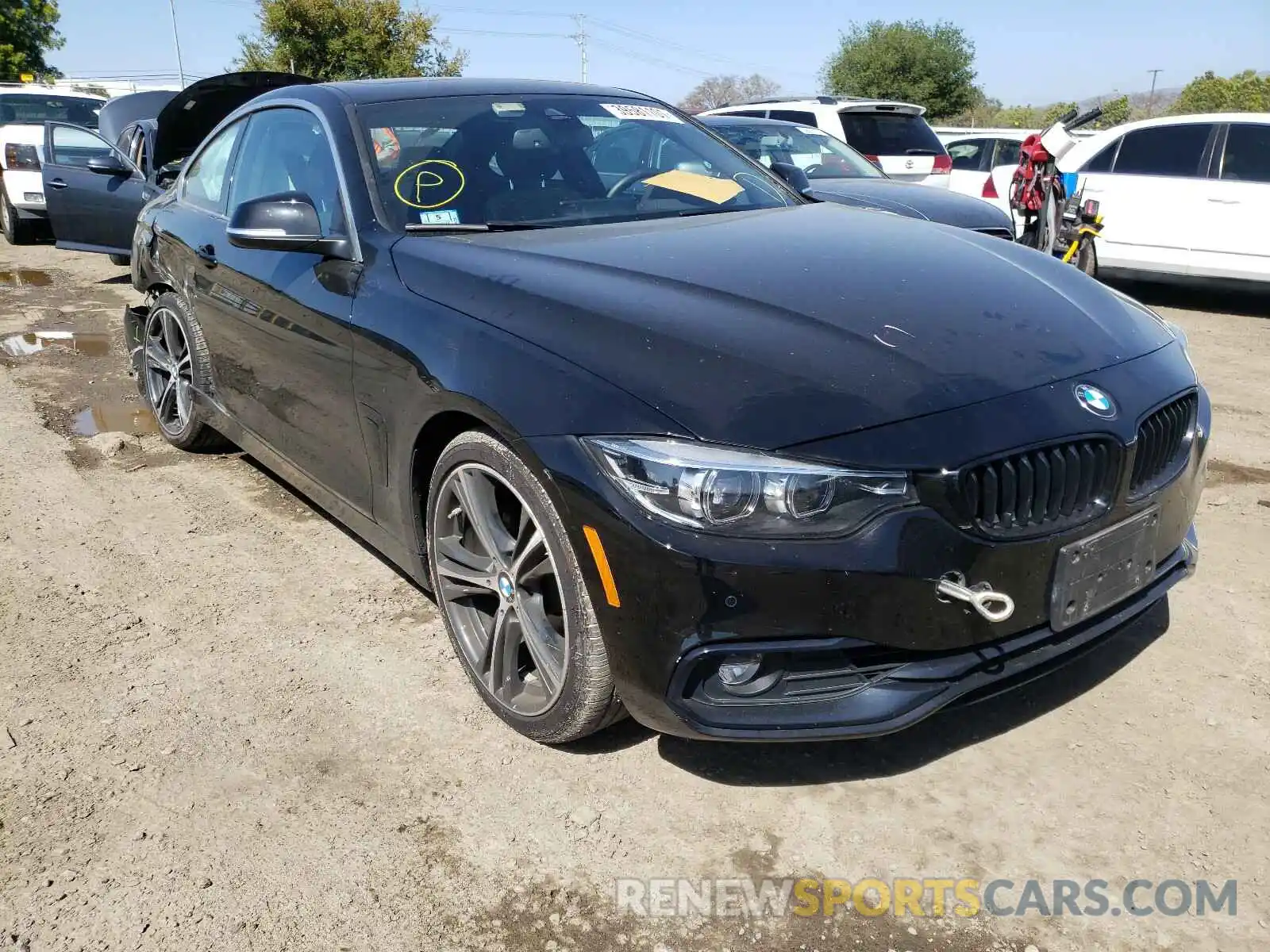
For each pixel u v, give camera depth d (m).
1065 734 2.65
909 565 2.04
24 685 2.95
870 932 2.05
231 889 2.18
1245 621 3.19
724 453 2.04
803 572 2.02
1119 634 3.12
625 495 2.12
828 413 2.08
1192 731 2.65
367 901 2.15
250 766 2.58
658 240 2.94
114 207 8.80
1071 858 2.23
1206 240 8.77
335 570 3.67
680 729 2.18
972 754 2.58
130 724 2.76
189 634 3.23
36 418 5.42
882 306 2.45
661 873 2.21
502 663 2.67
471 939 2.05
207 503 4.30
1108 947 2.00
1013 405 2.18
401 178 3.21
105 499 4.34
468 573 2.76
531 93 3.77
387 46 31.22
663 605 2.10
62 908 2.13
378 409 2.90
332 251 3.13
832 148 8.32
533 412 2.30
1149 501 2.40
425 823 2.37
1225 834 2.29
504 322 2.52
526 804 2.43
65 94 14.63
